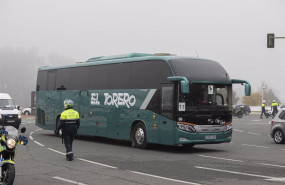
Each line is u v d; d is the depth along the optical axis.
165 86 16.11
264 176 10.45
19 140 8.63
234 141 21.69
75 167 11.92
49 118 24.20
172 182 9.59
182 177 10.30
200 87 16.02
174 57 16.36
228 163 12.98
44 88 24.91
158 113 16.36
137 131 17.53
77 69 21.98
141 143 17.33
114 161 13.35
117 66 19.03
